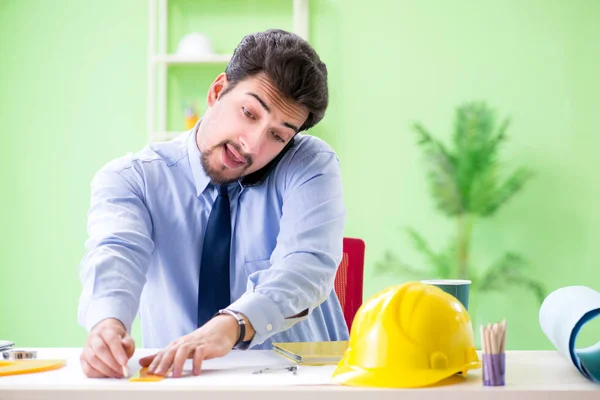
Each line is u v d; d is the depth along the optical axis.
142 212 1.52
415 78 4.24
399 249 4.21
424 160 4.21
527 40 4.24
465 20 4.24
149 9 4.12
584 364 1.12
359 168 4.23
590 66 4.24
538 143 4.25
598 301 1.12
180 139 1.64
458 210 4.15
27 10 4.17
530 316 4.23
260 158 1.43
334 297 1.72
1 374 1.09
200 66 4.13
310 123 1.48
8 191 4.13
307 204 1.47
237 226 1.57
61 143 4.14
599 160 4.23
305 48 1.39
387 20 4.24
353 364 1.04
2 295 4.10
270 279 1.31
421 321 1.03
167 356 1.10
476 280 4.24
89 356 1.08
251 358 1.27
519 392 0.97
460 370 1.03
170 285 1.58
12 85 4.16
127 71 4.16
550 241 4.25
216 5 4.18
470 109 4.17
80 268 1.36
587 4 4.25
